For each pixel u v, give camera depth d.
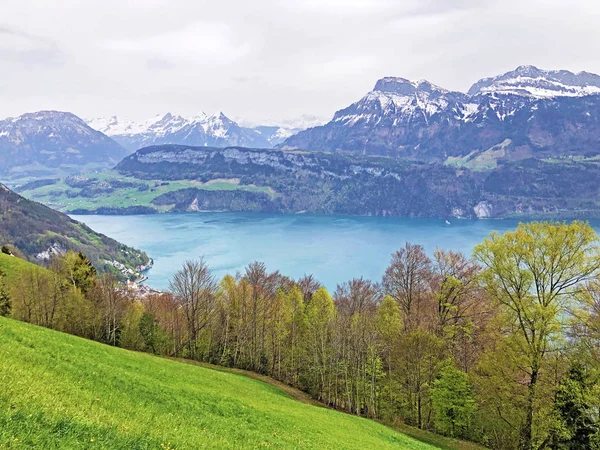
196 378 37.38
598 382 32.03
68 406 15.54
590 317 33.16
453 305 55.00
